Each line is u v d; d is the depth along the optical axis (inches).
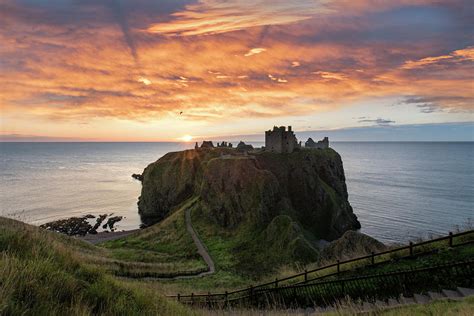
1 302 247.9
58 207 4549.7
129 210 4611.2
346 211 3501.5
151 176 4503.0
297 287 718.5
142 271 1488.7
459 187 6003.9
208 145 5251.0
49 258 401.4
